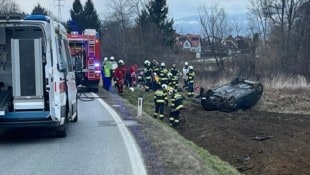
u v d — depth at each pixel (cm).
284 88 2980
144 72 3106
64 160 923
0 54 1170
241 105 2403
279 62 4334
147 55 6272
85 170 839
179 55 6316
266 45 5059
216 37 5972
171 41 6712
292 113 2375
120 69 2698
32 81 1106
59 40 1187
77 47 2644
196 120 2030
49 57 1092
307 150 1482
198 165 871
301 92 2864
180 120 2014
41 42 1108
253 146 1499
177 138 1277
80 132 1258
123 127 1342
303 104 2516
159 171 827
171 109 1920
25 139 1173
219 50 5847
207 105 2364
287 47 4678
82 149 1030
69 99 1282
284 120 2142
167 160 911
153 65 2967
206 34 6025
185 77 3200
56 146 1070
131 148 1033
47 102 1115
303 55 4312
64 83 1194
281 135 1736
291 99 2617
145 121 1483
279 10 5197
